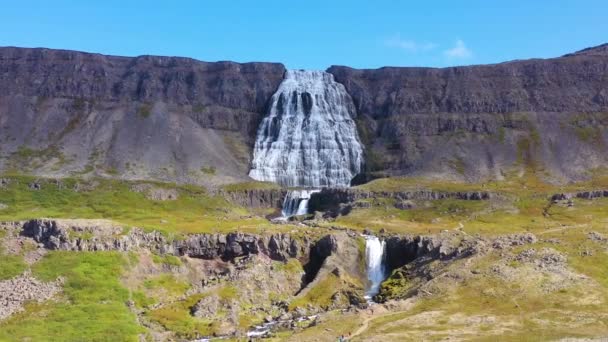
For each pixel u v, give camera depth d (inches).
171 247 7047.2
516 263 6176.2
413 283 6461.6
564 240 6811.0
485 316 5191.9
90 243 6422.2
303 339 4931.1
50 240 6338.6
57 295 5679.1
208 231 7529.5
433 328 4950.8
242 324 5723.4
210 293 6181.1
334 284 6732.3
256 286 6525.6
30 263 6067.9
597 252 6368.1
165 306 5925.2
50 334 5009.8
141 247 6801.2
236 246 7303.2
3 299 5511.8
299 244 7475.4
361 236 7819.9
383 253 7568.9
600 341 4419.3
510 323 4987.7
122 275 6210.6
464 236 7490.2
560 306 5310.0
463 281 5999.0
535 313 5196.9
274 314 6067.9
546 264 6107.3
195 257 7185.0
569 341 4443.9
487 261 6309.1
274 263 7071.9
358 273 7283.5
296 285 6894.7
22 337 4923.7
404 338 4722.0
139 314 5718.5
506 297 5565.9
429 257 6968.5
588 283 5713.6
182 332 5403.5
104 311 5497.1
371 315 5487.2
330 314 5733.3
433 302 5669.3
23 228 6599.4
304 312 6097.4
